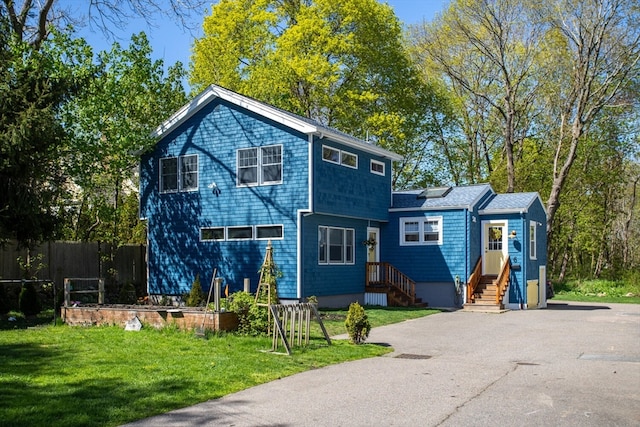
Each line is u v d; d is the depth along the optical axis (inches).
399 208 1084.5
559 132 1609.3
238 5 1471.5
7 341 529.3
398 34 1502.2
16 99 660.1
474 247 1051.9
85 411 313.1
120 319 627.5
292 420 311.1
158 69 1020.5
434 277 1050.1
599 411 331.9
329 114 1476.4
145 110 1025.5
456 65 1606.8
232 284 924.0
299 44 1370.6
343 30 1419.8
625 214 1905.8
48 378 382.9
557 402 351.6
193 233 966.4
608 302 1259.2
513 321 808.3
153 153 1012.5
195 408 330.3
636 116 1565.0
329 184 911.7
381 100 1494.8
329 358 486.9
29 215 682.8
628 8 1318.9
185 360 446.6
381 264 1052.5
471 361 494.0
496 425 305.0
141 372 404.2
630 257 1996.8
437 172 1790.1
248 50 1488.7
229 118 942.4
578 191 1726.1
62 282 929.5
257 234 909.2
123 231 1182.3
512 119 1565.0
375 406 339.9
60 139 718.5
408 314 868.6
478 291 1042.1
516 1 1439.5
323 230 933.8
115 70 968.3
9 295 807.7
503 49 1477.6
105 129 939.3
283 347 518.9
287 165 888.3
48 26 947.3
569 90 1557.6
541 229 1162.0
